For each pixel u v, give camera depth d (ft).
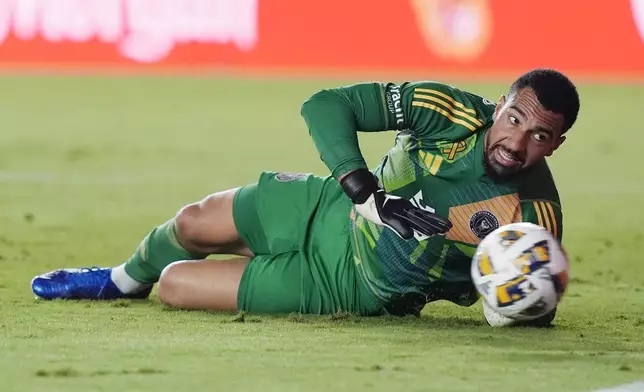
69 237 97.19
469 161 57.93
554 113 54.70
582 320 64.69
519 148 55.57
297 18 262.67
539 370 48.06
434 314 66.18
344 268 62.34
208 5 263.08
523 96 55.21
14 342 52.60
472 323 62.13
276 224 64.28
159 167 147.74
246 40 263.70
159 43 263.29
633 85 258.16
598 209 122.21
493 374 47.01
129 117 201.98
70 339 53.57
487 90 225.97
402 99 58.80
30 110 207.72
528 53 258.37
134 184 132.46
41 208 113.91
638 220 114.93
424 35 260.62
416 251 59.26
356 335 55.98
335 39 263.08
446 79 249.55
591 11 260.01
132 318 61.21
